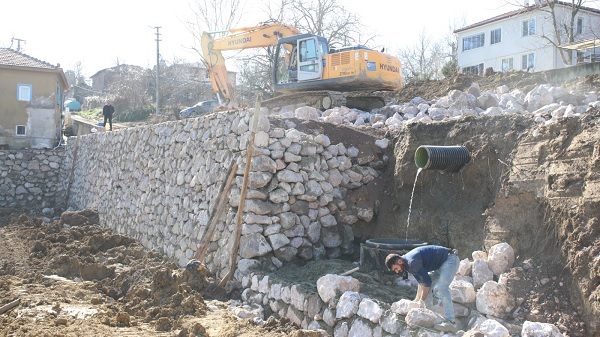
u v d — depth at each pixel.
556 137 8.15
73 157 23.77
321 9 34.16
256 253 9.81
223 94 19.92
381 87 17.53
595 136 7.46
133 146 16.78
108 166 19.00
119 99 45.88
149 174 15.05
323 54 17.34
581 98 12.09
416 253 6.85
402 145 11.02
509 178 8.57
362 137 11.58
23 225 18.27
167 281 9.40
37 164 25.41
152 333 7.68
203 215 11.46
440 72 41.06
